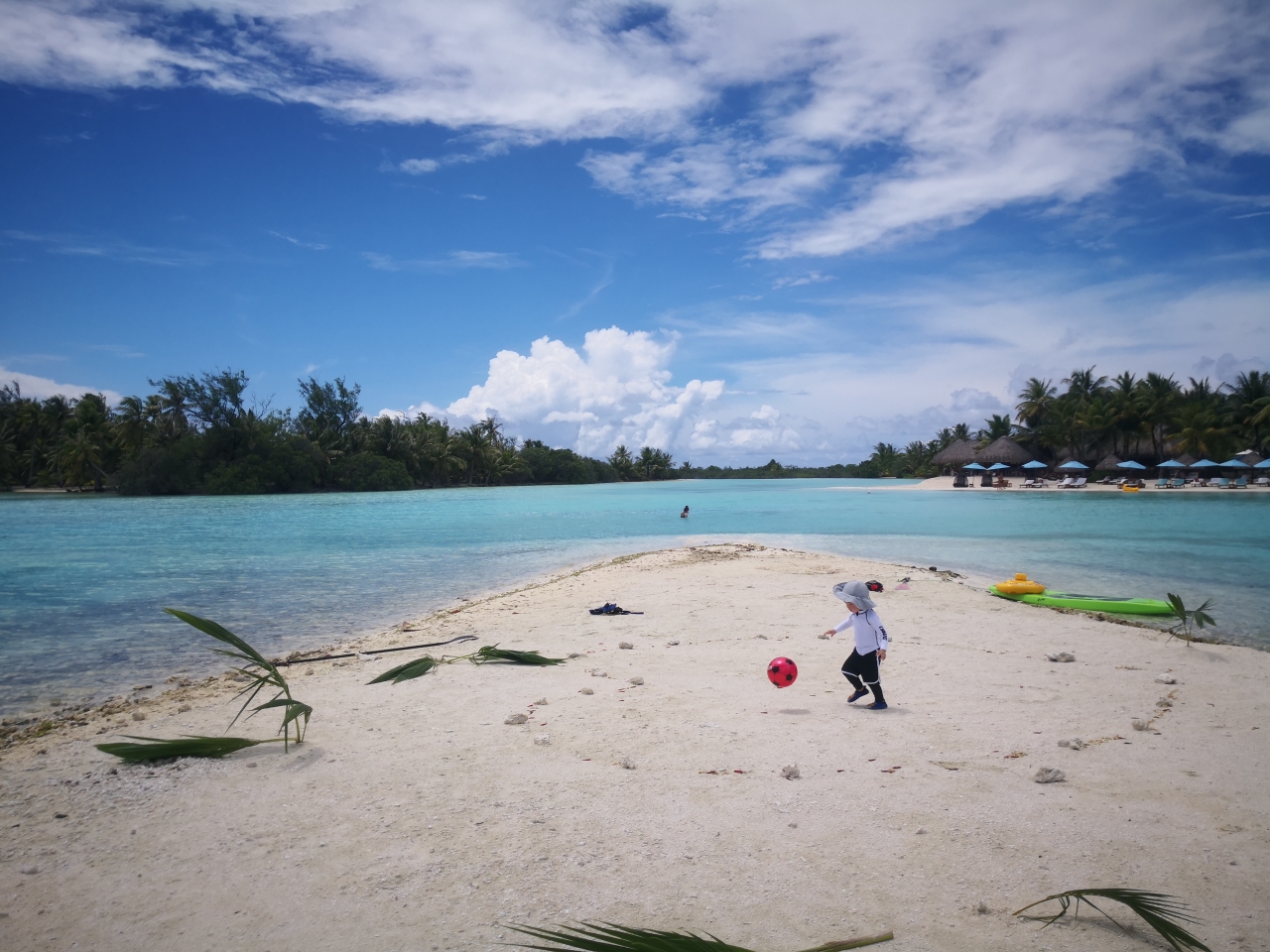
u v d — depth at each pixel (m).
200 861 4.04
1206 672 8.23
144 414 73.88
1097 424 74.69
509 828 4.38
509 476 120.50
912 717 6.56
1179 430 72.06
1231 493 58.56
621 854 4.03
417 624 12.38
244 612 13.95
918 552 22.78
